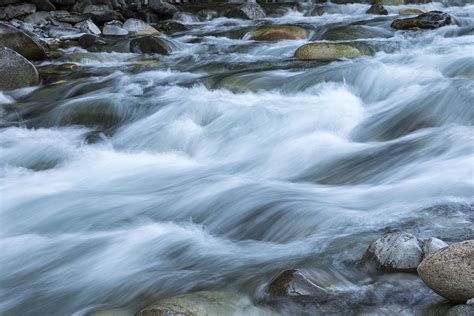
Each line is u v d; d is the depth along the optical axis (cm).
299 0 2036
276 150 707
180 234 520
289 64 1039
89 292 438
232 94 891
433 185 559
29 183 673
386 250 420
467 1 1895
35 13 1608
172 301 392
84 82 1033
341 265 426
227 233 528
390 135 726
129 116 856
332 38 1299
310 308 383
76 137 817
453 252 370
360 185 596
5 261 495
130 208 583
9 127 871
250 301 396
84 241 519
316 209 524
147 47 1288
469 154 616
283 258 452
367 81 870
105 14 1653
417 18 1312
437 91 775
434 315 369
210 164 707
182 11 1830
